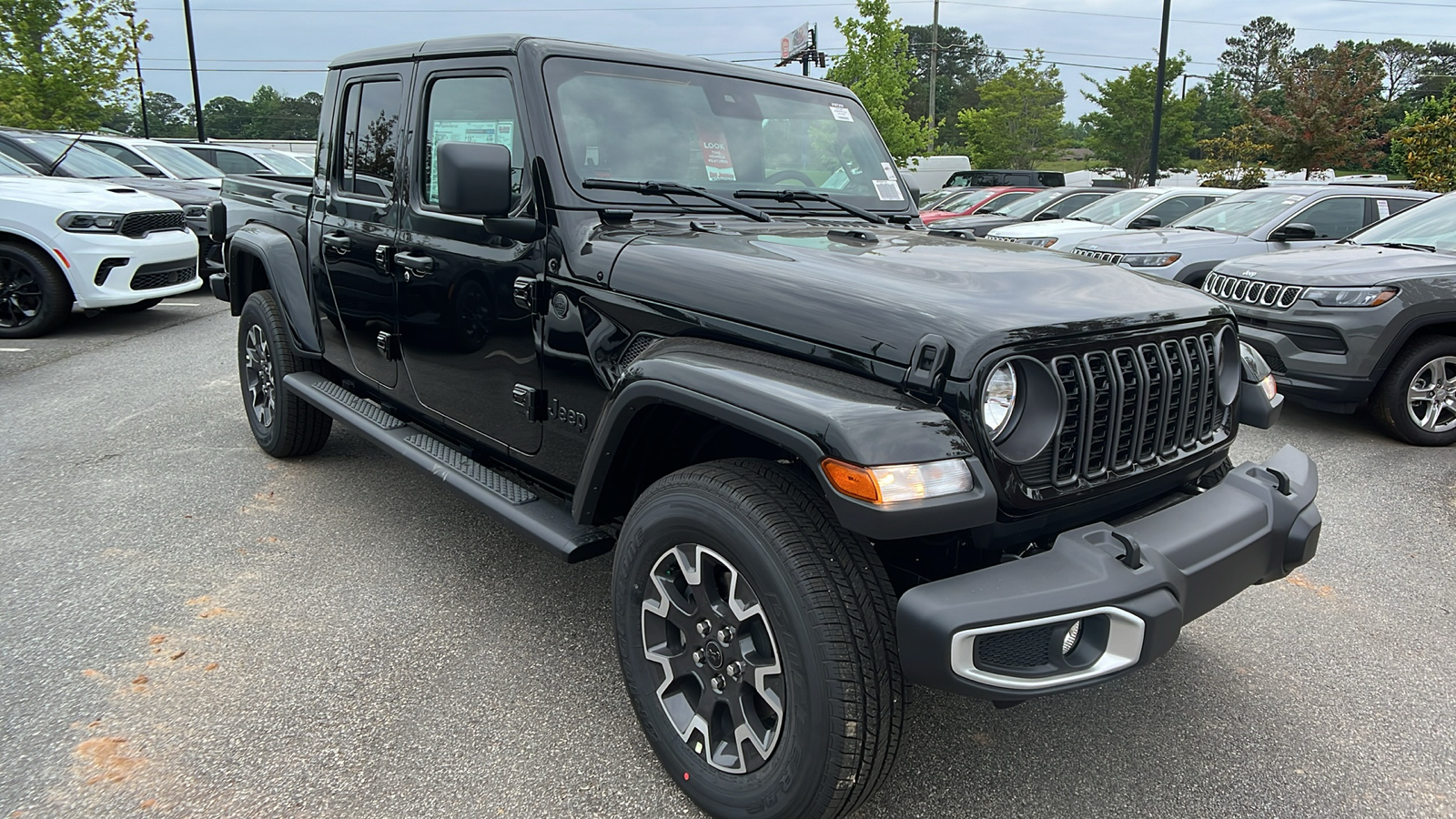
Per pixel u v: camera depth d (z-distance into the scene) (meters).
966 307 1.99
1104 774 2.46
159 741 2.50
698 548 2.15
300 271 4.26
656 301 2.40
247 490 4.45
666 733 2.31
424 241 3.22
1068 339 2.02
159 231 8.55
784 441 1.89
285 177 5.40
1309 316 5.52
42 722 2.57
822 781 1.93
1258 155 27.52
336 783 2.35
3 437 5.23
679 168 3.00
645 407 2.27
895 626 1.96
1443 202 6.54
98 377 6.72
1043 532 2.14
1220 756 2.55
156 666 2.88
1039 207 14.35
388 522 4.08
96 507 4.20
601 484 2.45
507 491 2.93
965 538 2.08
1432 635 3.25
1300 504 2.31
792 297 2.15
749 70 3.43
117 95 21.77
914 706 2.79
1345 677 2.97
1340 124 25.80
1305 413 6.46
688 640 2.23
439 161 2.54
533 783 2.38
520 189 2.82
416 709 2.69
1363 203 8.31
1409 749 2.59
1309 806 2.34
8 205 7.69
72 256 7.77
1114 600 1.85
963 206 16.80
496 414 3.04
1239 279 6.04
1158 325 2.21
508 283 2.86
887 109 25.05
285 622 3.19
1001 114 45.12
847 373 2.02
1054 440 1.99
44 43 20.22
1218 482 2.55
